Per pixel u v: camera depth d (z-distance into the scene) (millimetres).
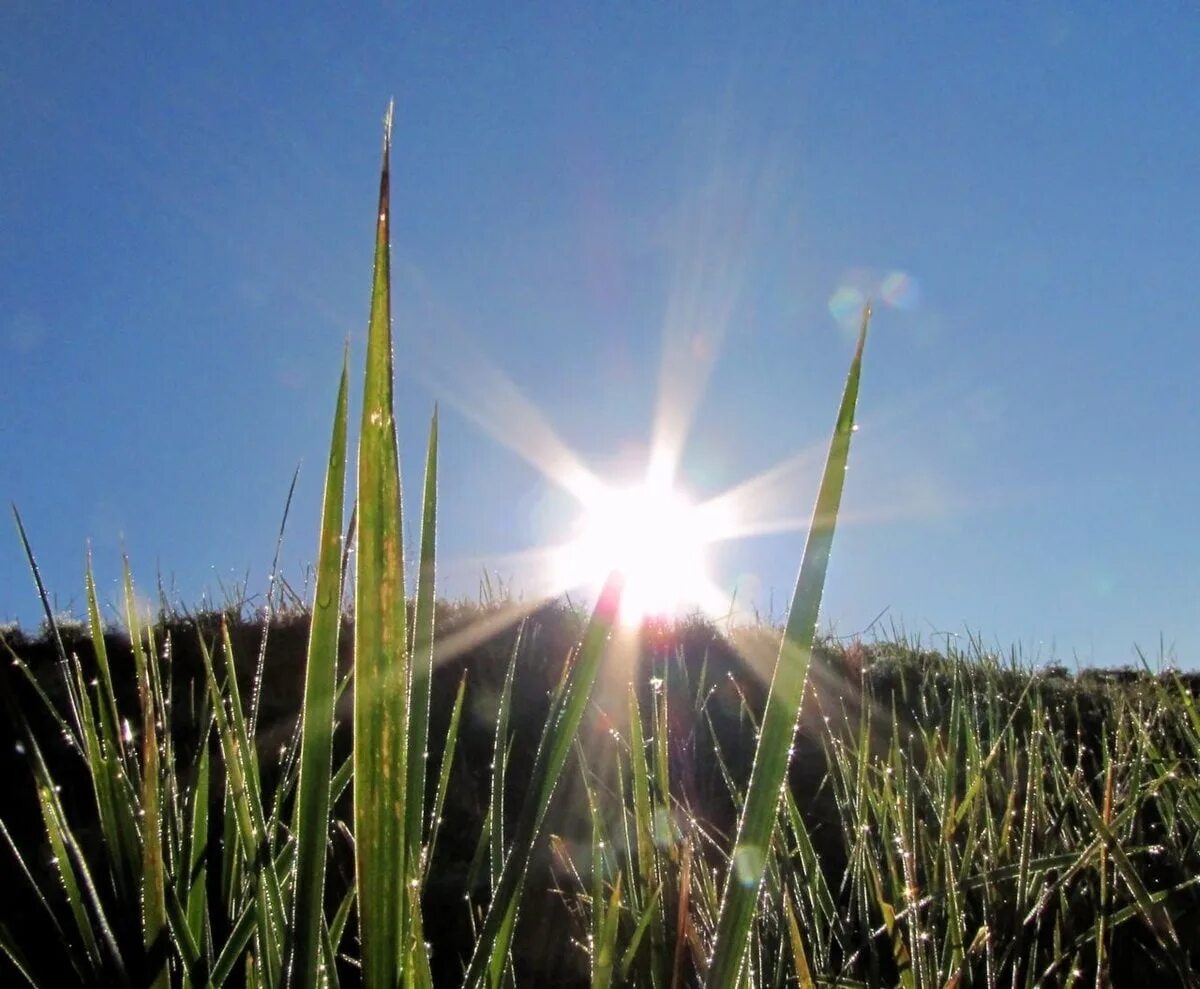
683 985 425
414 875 237
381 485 190
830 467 196
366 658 191
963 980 439
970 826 547
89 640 1628
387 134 195
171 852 333
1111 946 496
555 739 229
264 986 290
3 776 1110
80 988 272
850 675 1604
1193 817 625
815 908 471
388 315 191
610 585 231
